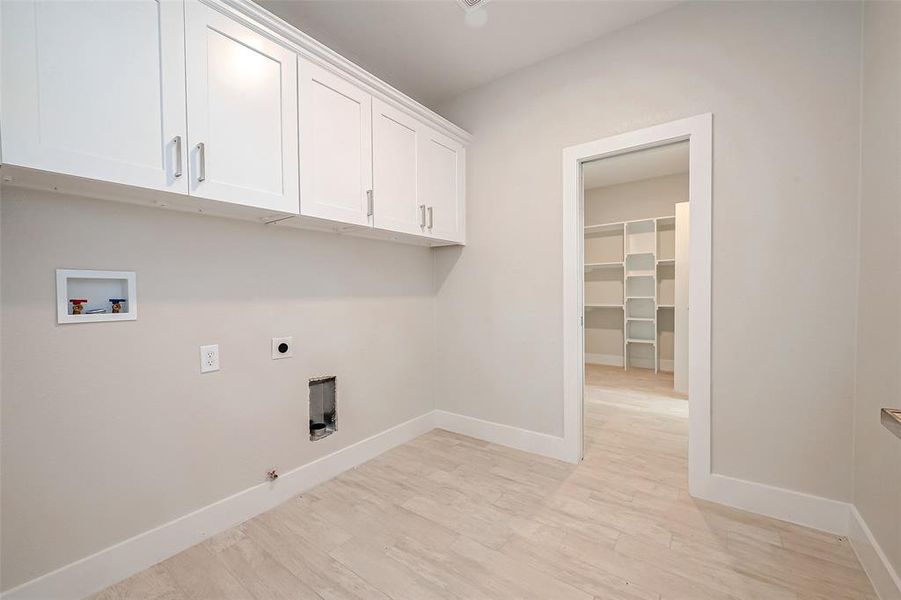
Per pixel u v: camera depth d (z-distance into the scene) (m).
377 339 2.52
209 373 1.70
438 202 2.54
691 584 1.37
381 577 1.42
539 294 2.49
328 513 1.84
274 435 1.94
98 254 1.39
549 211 2.44
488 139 2.69
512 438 2.61
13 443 1.22
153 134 1.27
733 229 1.85
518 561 1.50
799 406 1.72
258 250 1.89
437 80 2.66
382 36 2.19
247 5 1.47
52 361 1.29
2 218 1.20
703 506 1.87
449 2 1.93
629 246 5.21
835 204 1.64
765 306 1.78
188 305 1.63
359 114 1.99
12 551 1.22
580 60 2.29
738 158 1.83
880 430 1.36
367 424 2.45
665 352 5.06
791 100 1.72
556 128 2.39
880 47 1.41
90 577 1.35
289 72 1.66
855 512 1.56
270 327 1.93
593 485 2.08
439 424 3.00
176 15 1.33
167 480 1.56
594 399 3.73
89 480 1.37
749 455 1.83
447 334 2.94
